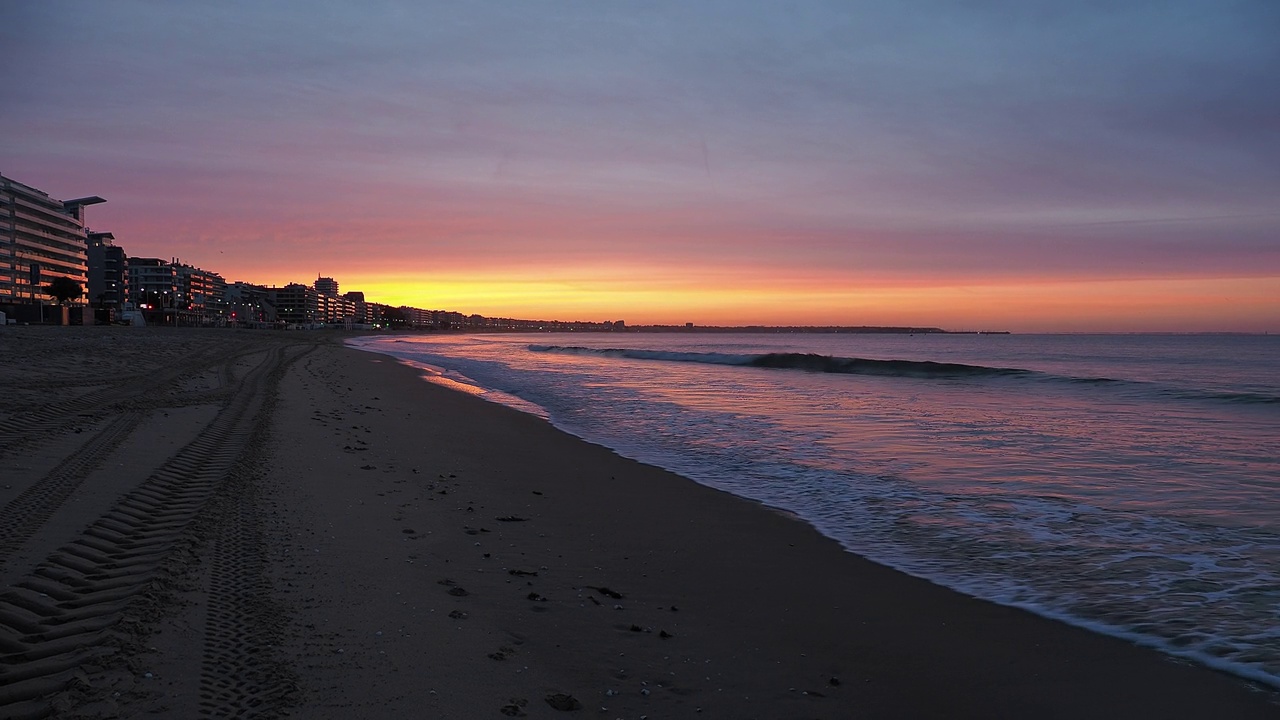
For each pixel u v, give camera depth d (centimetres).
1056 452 1405
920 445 1488
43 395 1497
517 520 869
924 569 732
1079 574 717
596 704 434
